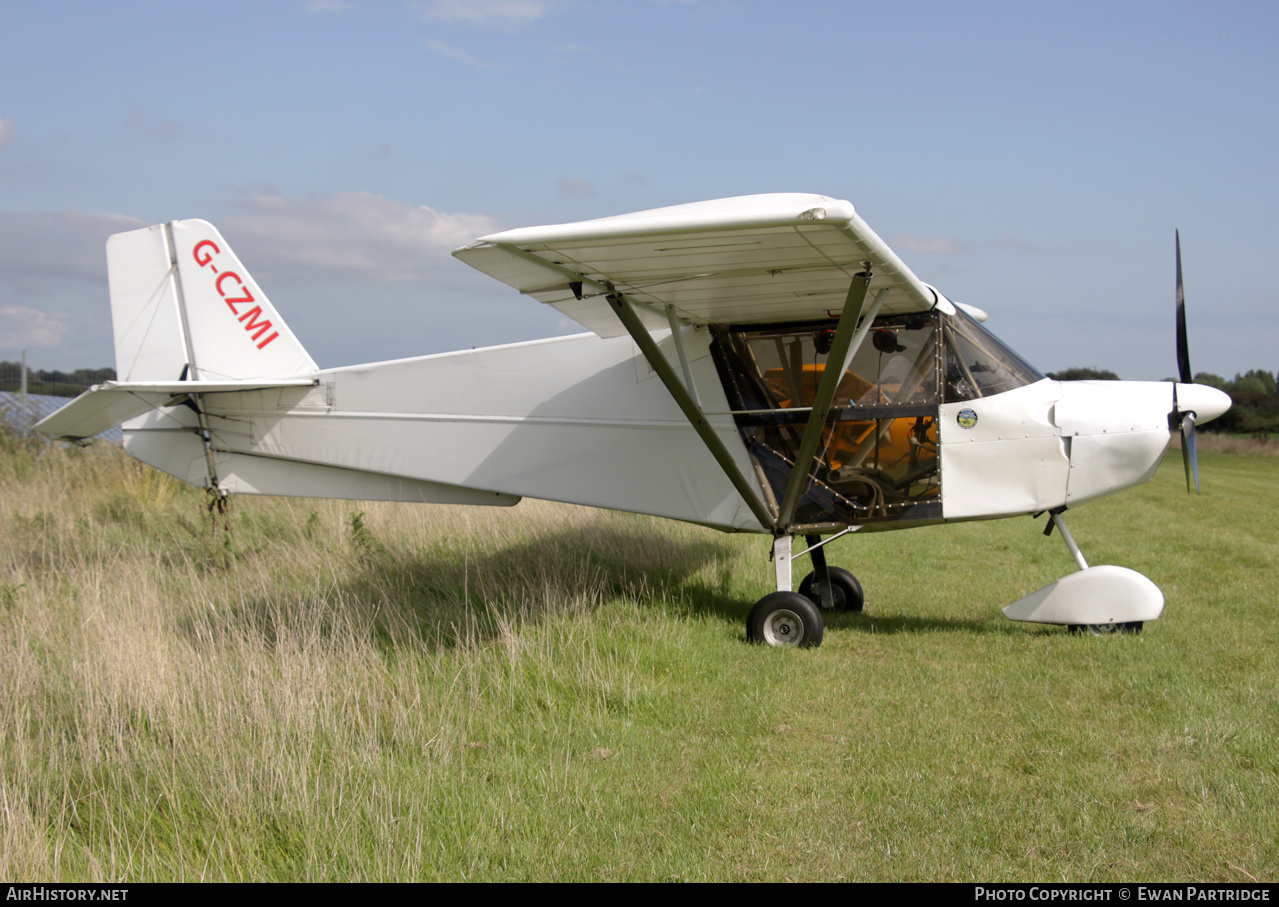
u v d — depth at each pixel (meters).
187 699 3.58
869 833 2.81
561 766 3.31
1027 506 5.21
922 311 5.17
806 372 5.43
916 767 3.31
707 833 2.81
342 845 2.61
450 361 6.04
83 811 2.93
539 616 5.30
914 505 5.32
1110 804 2.97
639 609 5.63
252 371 6.42
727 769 3.30
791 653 4.92
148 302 6.52
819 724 3.79
